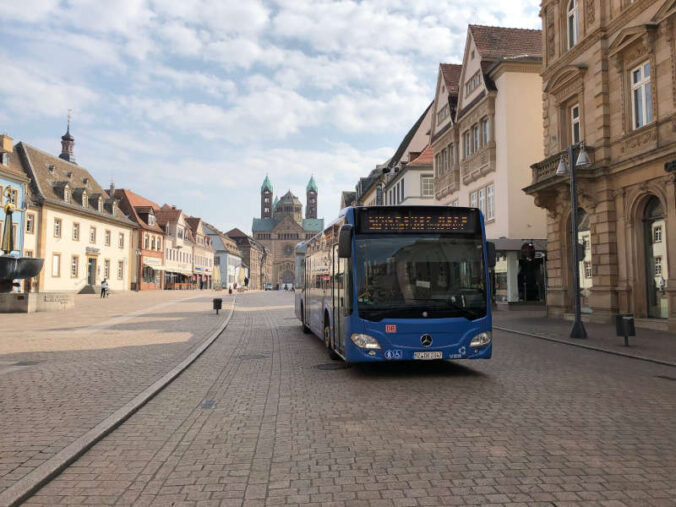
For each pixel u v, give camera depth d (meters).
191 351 12.02
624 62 17.31
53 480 4.28
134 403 6.80
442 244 8.80
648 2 16.09
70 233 50.94
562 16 20.97
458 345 8.50
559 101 20.83
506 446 5.05
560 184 19.16
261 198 180.75
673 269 14.95
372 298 8.50
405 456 4.79
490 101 26.91
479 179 29.03
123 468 4.57
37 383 8.16
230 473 4.43
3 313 25.33
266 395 7.58
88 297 44.34
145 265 66.69
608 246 17.75
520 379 8.58
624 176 17.14
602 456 4.75
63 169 55.97
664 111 15.45
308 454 4.90
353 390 7.82
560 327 17.30
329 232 11.30
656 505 3.72
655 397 7.21
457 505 3.74
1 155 43.69
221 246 110.12
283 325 20.06
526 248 22.50
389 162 54.88
